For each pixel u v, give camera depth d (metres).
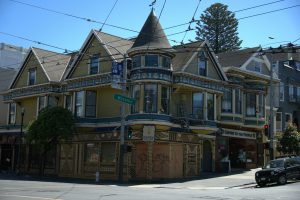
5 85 52.84
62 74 42.56
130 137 33.00
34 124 36.84
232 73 39.97
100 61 35.16
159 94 33.47
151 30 34.34
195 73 35.84
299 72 54.00
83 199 16.67
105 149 36.66
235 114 39.81
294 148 42.25
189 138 36.34
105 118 36.66
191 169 36.06
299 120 52.47
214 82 37.38
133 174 34.16
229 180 32.31
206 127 35.69
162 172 33.69
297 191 21.91
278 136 43.84
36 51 44.03
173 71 34.56
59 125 35.84
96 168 36.84
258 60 44.66
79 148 38.56
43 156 39.12
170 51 33.97
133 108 33.91
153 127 33.00
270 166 28.75
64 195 18.52
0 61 60.03
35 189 22.31
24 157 44.09
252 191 22.56
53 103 41.41
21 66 44.84
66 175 39.22
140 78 33.50
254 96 42.28
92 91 38.16
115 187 25.50
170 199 17.16
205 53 37.06
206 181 31.98
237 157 42.84
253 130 43.00
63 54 46.16
